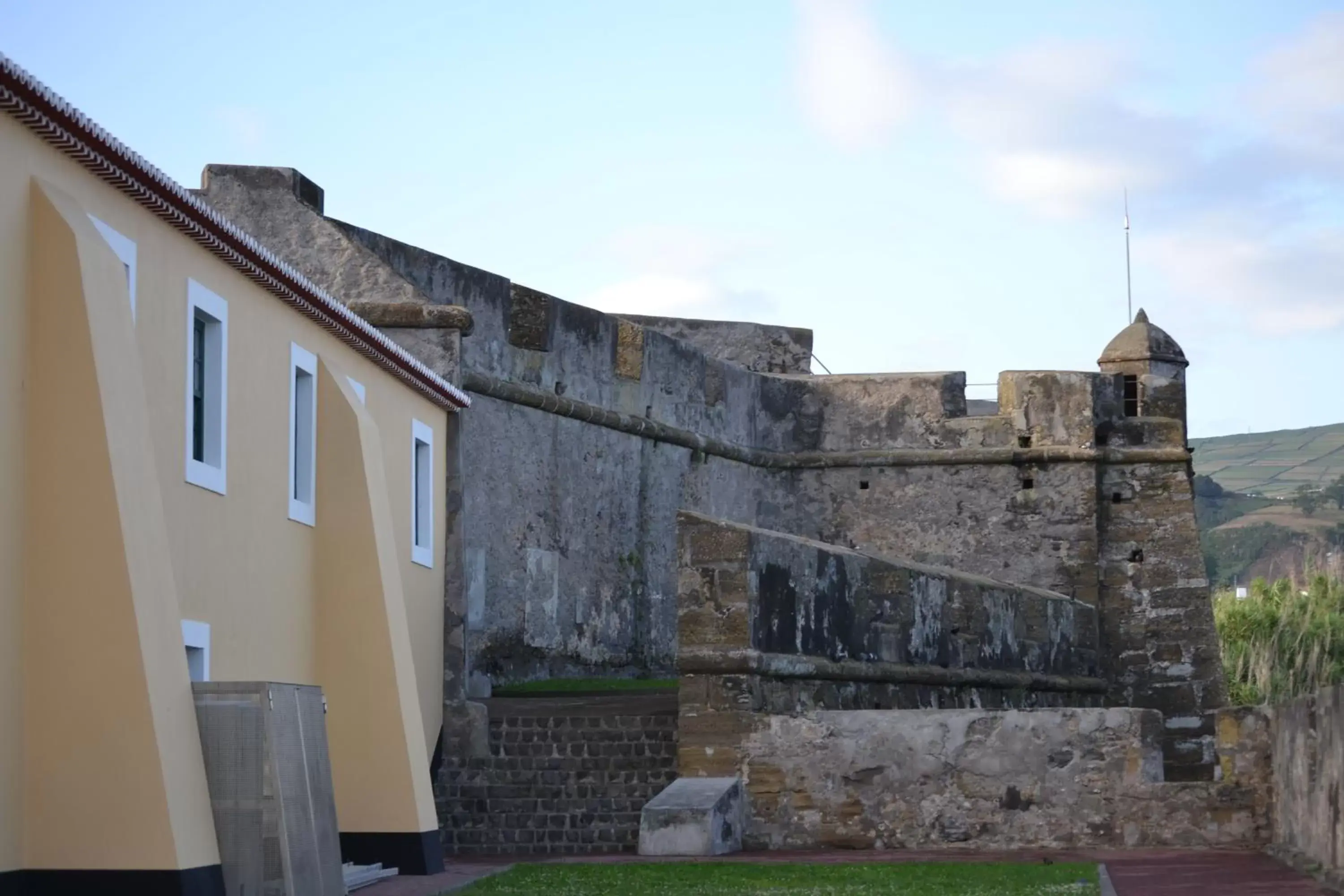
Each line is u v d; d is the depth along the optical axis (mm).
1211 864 17953
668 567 32062
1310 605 50000
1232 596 52562
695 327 39219
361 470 18766
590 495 29844
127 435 12891
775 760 20953
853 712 20891
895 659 24766
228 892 13180
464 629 23094
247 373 16734
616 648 30422
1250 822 20031
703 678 21219
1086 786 20438
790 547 22219
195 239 15367
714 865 18453
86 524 12539
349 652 18594
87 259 12750
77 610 12508
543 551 28344
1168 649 32938
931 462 34344
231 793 13273
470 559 26266
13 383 12383
